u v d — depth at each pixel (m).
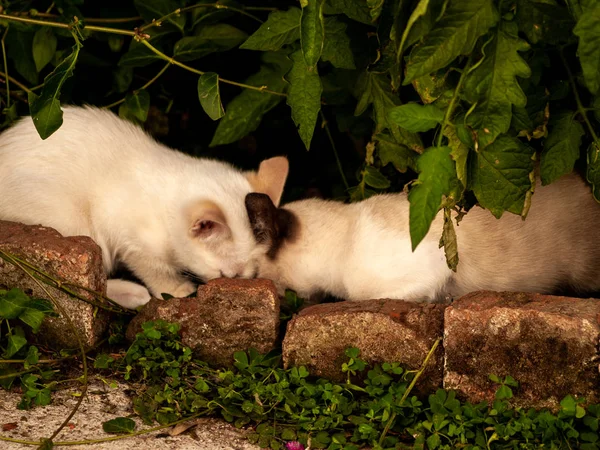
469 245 5.00
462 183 3.92
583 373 3.69
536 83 4.18
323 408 3.88
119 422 3.71
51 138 5.32
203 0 5.85
